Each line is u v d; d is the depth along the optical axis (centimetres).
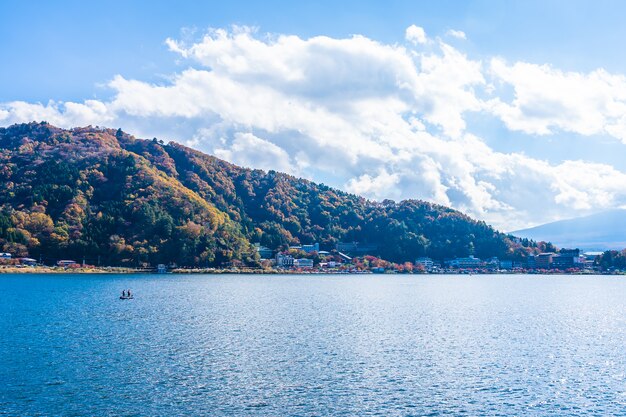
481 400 7106
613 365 8988
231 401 6938
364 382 7838
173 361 8862
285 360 9056
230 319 13888
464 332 12225
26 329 11800
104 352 9456
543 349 10288
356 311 16388
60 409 6562
